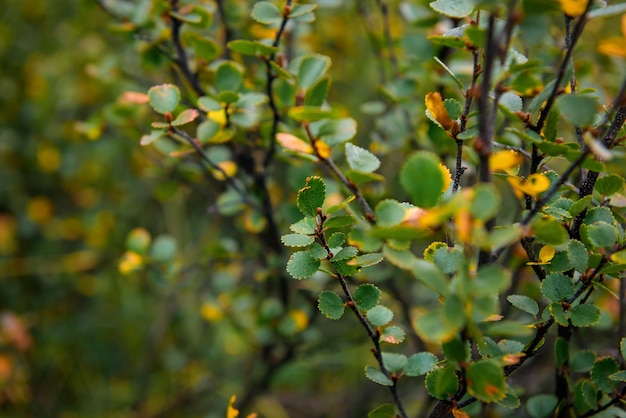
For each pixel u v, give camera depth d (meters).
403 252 0.39
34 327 0.98
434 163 0.39
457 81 0.45
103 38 1.00
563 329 0.48
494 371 0.39
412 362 0.45
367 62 0.90
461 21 0.59
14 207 1.05
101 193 1.09
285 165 0.76
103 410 0.93
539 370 0.66
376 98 0.89
